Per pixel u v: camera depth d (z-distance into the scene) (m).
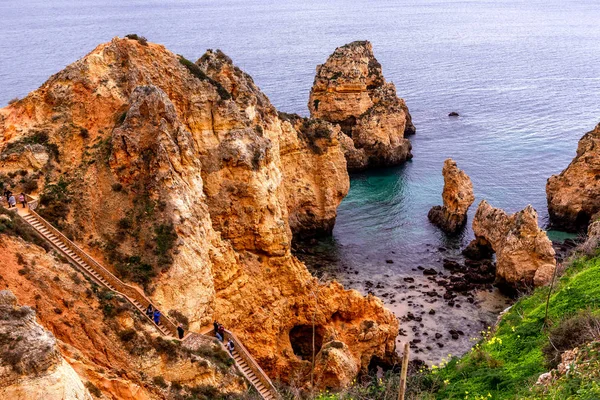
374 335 49.00
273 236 51.94
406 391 33.81
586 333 31.78
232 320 45.94
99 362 32.22
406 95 162.00
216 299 45.22
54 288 33.97
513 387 30.98
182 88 51.50
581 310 35.41
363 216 86.25
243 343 46.03
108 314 34.81
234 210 51.50
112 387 29.42
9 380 21.77
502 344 37.62
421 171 104.88
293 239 78.06
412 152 115.25
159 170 43.25
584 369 27.69
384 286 66.06
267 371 46.88
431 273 68.94
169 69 51.53
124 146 44.31
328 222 79.56
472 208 86.00
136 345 33.97
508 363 34.81
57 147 45.91
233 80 60.12
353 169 104.75
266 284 50.78
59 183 43.81
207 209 46.28
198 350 37.56
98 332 33.47
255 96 61.97
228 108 52.97
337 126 103.06
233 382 36.78
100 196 43.75
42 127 46.88
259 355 46.25
